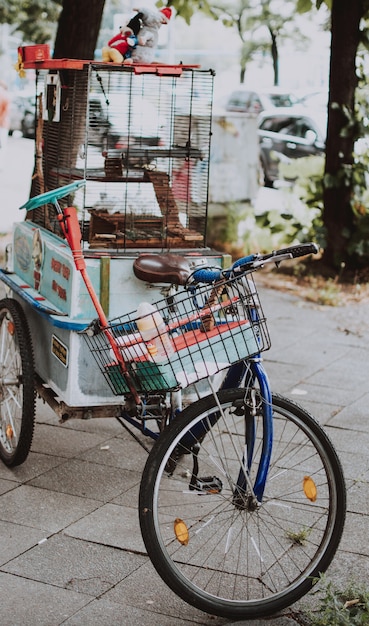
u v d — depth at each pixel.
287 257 3.12
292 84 21.70
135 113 4.50
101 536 3.75
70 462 4.53
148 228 4.30
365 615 3.02
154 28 4.32
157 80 4.50
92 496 4.14
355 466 4.58
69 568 3.49
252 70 22.78
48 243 4.23
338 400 5.63
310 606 3.27
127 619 3.16
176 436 3.12
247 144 10.57
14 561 3.52
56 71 4.44
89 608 3.22
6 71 22.98
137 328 3.45
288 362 6.44
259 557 3.59
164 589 3.38
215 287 3.15
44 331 4.34
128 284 3.95
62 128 4.46
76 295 3.88
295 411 3.22
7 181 14.82
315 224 9.41
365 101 8.95
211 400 3.15
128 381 3.31
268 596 3.24
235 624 3.14
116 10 20.08
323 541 3.25
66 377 3.95
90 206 4.40
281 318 7.71
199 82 4.63
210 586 3.39
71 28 7.17
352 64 8.91
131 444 4.80
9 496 4.11
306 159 9.60
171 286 3.94
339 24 8.88
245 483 3.27
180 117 4.67
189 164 4.53
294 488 4.25
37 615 3.15
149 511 3.08
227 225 10.47
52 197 3.60
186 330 3.35
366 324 7.58
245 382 3.31
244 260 3.19
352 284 8.95
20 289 4.48
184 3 8.27
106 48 4.26
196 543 3.72
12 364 4.46
